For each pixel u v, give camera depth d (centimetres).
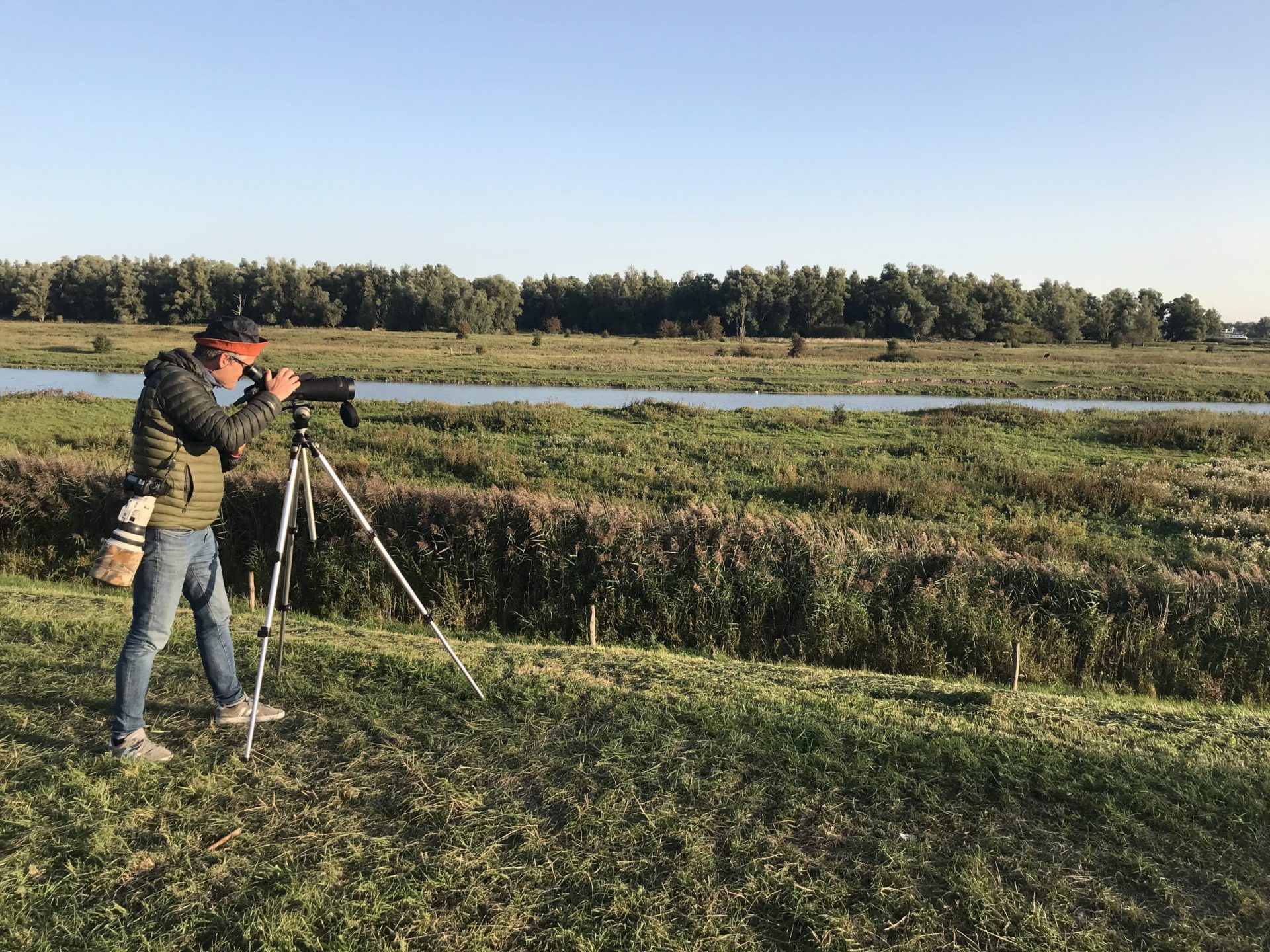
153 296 10538
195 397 351
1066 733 446
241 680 469
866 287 10888
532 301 12150
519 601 955
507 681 479
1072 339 10356
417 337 8412
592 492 1526
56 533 1107
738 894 294
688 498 1459
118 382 3884
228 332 370
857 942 273
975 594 865
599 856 313
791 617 884
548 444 2000
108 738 391
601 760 384
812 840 329
